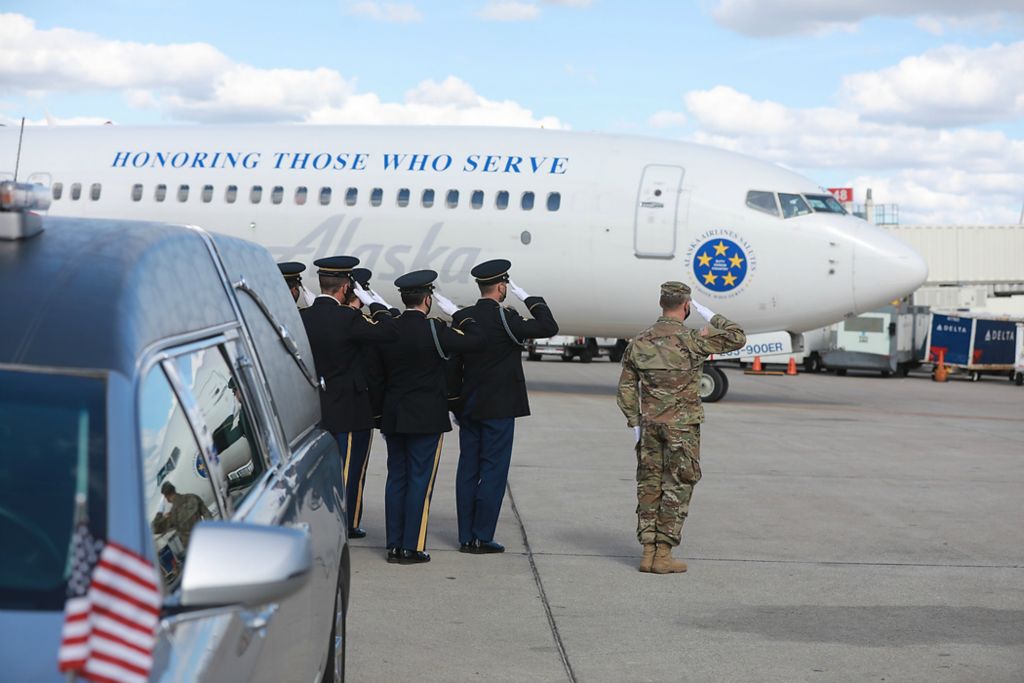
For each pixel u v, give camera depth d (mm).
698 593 6512
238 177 19172
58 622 1998
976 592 6605
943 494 10008
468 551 7512
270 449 3350
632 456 12039
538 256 18094
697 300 17891
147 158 19609
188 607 2150
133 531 2094
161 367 2557
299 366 4039
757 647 5477
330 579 3479
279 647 2738
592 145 18453
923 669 5164
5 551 2131
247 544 2119
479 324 7348
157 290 2672
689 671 5094
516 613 6039
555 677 4988
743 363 32625
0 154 20141
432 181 18484
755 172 17953
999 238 49688
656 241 17734
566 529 8266
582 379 24906
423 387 7031
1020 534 8312
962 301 39969
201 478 2695
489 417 7328
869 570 7121
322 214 18734
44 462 2189
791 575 6973
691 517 8797
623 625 5836
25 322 2373
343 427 7320
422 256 18391
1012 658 5348
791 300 17594
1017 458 12562
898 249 17359
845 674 5078
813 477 10844
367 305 8117
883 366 29250
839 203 18203
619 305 18266
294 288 8500
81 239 2758
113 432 2205
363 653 5277
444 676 4969
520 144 18609
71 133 20344
